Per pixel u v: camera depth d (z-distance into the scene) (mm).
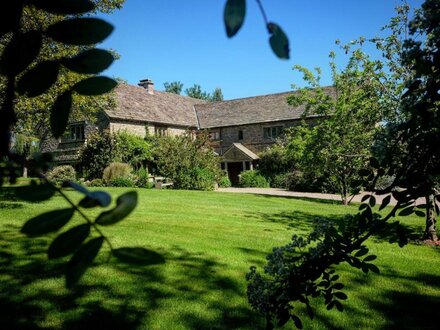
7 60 650
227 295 4184
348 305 4086
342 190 14891
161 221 8445
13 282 4238
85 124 25625
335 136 12867
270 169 28016
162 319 3609
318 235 2139
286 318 2086
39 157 660
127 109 26656
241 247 6270
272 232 7742
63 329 3350
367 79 8648
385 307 4051
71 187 603
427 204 1945
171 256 5508
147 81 32125
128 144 24109
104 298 3986
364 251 2004
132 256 590
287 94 31516
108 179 21297
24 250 5234
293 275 2078
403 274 5227
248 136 30609
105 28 658
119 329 3396
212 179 20953
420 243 7625
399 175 1880
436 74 1556
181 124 30125
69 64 678
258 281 2199
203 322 3570
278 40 523
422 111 1623
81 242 571
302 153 14727
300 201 15680
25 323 3396
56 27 647
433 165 1828
